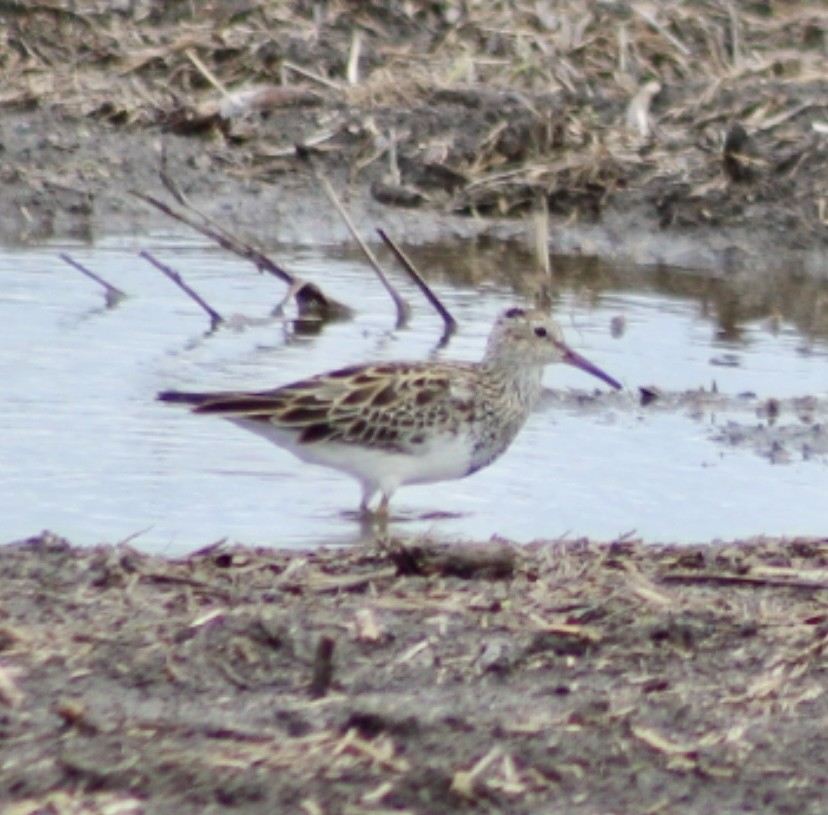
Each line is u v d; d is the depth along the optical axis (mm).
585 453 13844
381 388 12820
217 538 11703
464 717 8227
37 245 18781
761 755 8062
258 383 14812
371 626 9070
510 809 7539
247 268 18422
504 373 13289
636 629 9227
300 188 20203
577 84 21219
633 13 21859
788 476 13383
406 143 20609
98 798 7457
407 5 22188
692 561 10500
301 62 21578
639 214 19797
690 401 14992
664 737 8172
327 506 12641
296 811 7434
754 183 19953
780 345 16594
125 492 12500
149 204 19797
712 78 21328
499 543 10320
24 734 7922
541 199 20047
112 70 21531
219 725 8086
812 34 21953
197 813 7383
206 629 8984
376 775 7715
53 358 15250
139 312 16734
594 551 10695
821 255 19344
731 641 9188
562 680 8688
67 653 8703
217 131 20953
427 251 19109
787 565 10500
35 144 20359
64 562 9906
